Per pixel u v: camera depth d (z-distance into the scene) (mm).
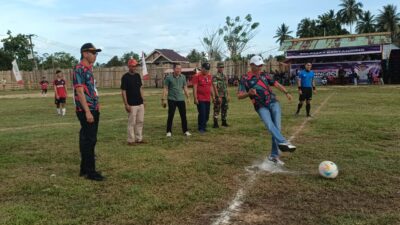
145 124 13555
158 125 13289
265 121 7309
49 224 4816
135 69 9805
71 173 7164
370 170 7039
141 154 8547
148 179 6641
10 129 13508
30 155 8734
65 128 13156
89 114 6594
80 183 6477
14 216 5031
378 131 11031
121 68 56875
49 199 5734
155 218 5016
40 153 8922
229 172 7082
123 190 6090
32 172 7266
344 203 5484
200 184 6371
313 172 7004
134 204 5461
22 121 16016
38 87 60344
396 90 30438
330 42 47344
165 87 10906
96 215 5105
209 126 12688
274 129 7223
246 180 6590
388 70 43156
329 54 45438
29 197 5859
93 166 6809
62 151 9117
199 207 5391
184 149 9117
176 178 6711
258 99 7484
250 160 7992
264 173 7008
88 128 6754
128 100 9734
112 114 17641
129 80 9719
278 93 29953
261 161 7898
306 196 5781
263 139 10289
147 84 54750
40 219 4965
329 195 5820
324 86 40531
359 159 7840
